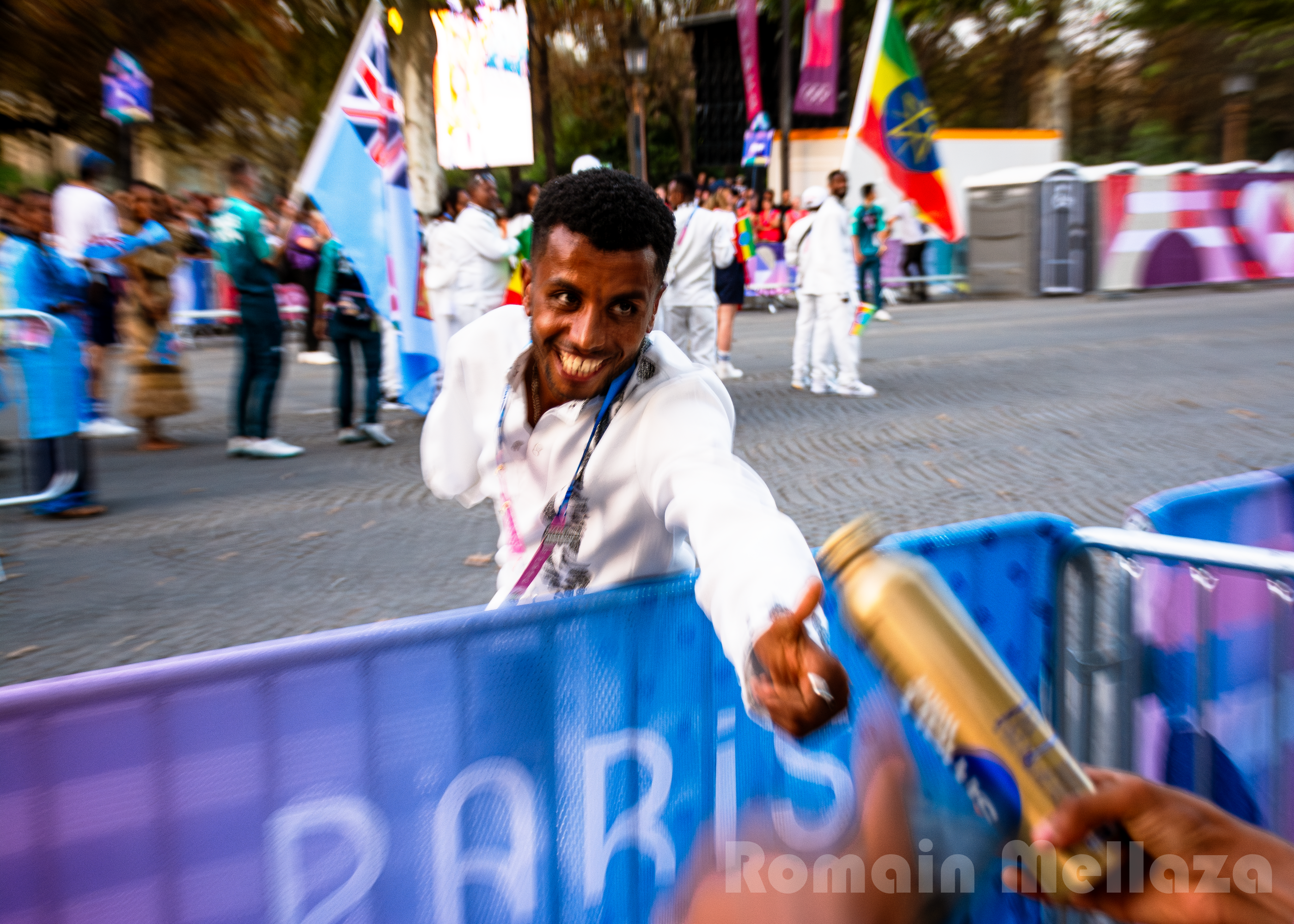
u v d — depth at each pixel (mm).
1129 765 2025
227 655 1316
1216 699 1992
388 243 7469
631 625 1601
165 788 1302
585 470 1562
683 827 1688
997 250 18922
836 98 17594
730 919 670
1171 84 33156
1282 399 8500
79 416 5695
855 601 703
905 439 7281
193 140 26562
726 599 1200
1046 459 6590
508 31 8000
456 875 1504
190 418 9180
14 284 6973
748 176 24469
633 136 15641
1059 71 30094
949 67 32125
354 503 6016
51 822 1240
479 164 8094
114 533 5449
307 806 1394
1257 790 2031
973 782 665
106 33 20734
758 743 1751
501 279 8453
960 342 12695
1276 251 20141
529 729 1536
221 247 7168
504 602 1717
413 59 16625
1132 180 18438
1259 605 1964
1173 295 18625
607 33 26438
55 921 1254
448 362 1837
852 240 9203
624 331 1437
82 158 8078
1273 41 28531
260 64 24047
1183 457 6590
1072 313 15883
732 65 22516
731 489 1350
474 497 1939
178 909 1326
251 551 5105
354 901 1437
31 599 4449
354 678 1406
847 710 990
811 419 8117
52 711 1224
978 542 1949
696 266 8805
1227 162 30922
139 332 7477
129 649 3922
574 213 1384
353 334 7613
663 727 1652
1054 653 2078
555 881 1586
